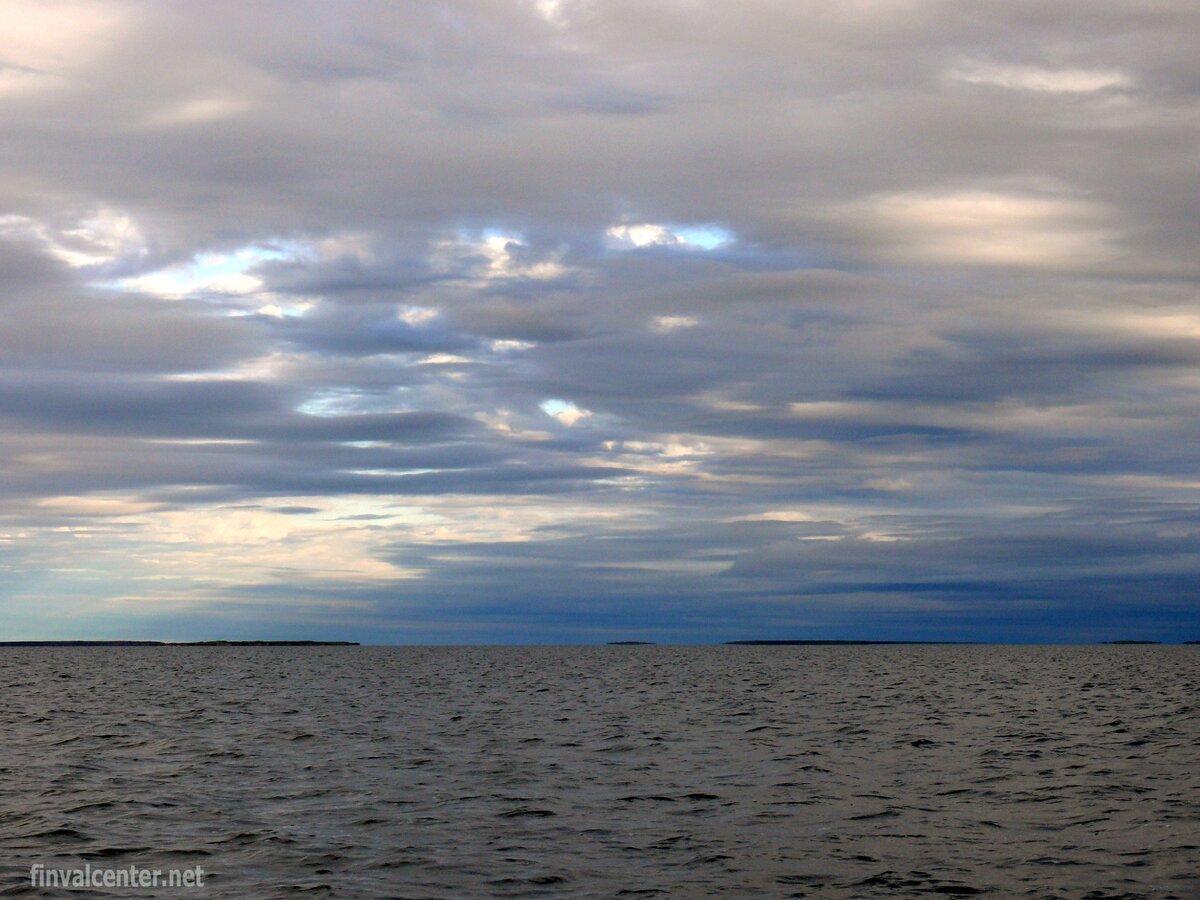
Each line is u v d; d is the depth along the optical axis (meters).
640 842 23.09
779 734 44.72
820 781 31.30
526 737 43.53
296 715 55.38
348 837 23.38
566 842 23.06
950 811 26.56
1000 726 48.09
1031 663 154.88
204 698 70.75
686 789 29.84
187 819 25.28
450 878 20.05
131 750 38.78
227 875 20.19
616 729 47.19
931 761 35.69
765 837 23.59
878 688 82.38
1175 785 30.27
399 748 39.47
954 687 83.62
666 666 143.12
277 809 26.62
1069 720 51.34
